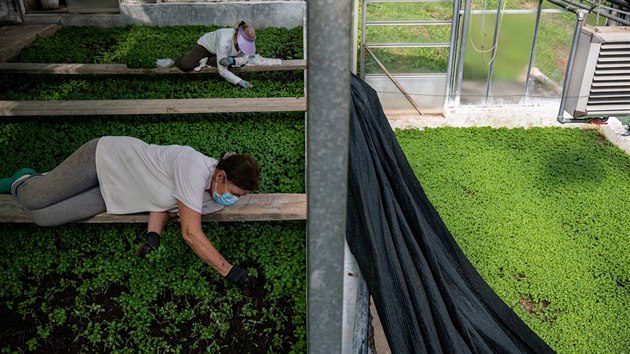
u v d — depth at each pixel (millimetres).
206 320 5371
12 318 5277
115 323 5254
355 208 5027
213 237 5961
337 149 2053
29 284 5566
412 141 10516
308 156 2074
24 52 10438
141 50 10531
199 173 4703
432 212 6418
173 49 10633
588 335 6609
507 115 11078
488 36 10711
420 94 11289
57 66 9602
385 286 4508
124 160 4941
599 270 7543
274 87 9445
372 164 6086
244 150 7816
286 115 8773
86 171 5004
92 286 5516
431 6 10547
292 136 8258
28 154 7441
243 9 12305
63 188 5016
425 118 11273
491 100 11266
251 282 5633
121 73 9648
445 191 9078
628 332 6656
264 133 8320
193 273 5660
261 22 12422
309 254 2221
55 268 5734
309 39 1914
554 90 11070
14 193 5375
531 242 8000
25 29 11625
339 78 1958
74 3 12273
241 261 5898
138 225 6074
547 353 5078
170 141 7969
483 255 7723
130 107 8227
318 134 2031
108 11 12383
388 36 10844
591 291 7203
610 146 10516
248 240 6047
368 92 7727
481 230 8195
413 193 6746
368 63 11133
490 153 10180
